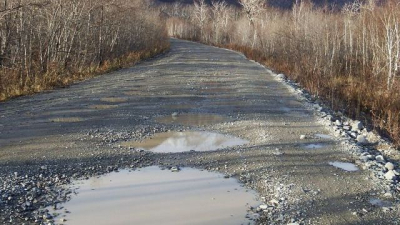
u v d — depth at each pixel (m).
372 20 18.19
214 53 36.25
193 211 4.76
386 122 9.77
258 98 12.70
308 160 6.72
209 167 6.25
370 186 5.68
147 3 47.59
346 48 19.33
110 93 12.59
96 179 5.62
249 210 4.80
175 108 10.80
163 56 30.17
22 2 15.29
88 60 20.36
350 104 12.38
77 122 8.70
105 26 22.19
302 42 22.30
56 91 12.76
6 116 9.00
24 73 14.25
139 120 9.20
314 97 13.34
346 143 7.80
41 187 5.22
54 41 17.66
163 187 5.43
